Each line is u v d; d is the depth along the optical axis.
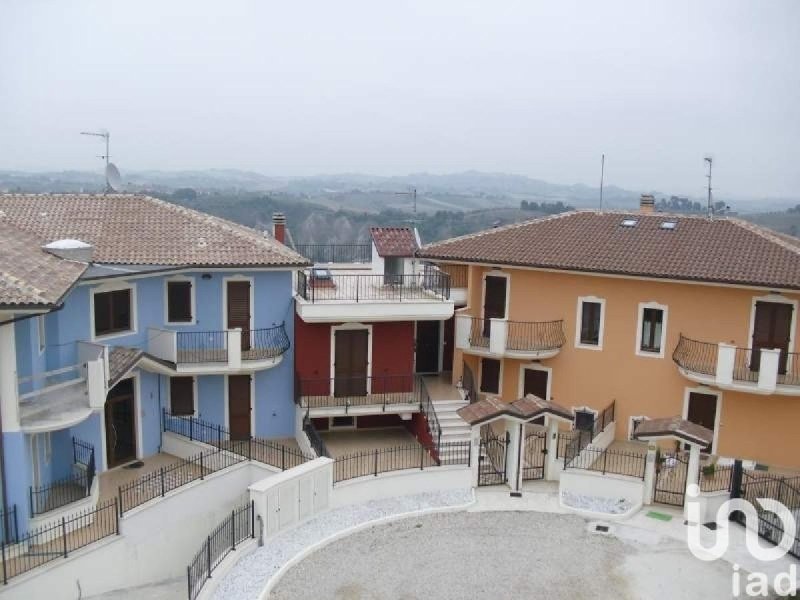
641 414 26.69
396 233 30.77
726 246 26.20
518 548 19.52
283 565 18.14
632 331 26.52
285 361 26.20
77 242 21.19
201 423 25.09
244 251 25.00
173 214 26.62
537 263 27.22
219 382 25.62
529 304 28.19
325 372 26.23
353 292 27.28
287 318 25.98
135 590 18.83
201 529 21.69
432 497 22.45
